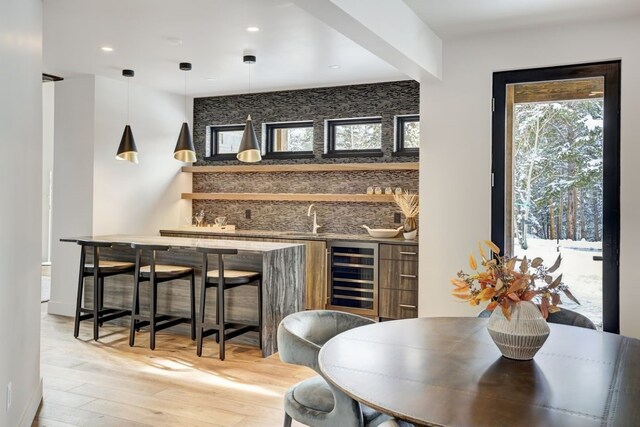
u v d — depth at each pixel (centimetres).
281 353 239
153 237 556
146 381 392
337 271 599
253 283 468
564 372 189
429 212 470
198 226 719
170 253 526
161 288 529
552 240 432
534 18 402
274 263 470
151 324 473
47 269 928
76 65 545
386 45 353
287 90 674
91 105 590
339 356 207
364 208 643
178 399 358
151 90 667
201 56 505
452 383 177
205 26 414
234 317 488
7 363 260
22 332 292
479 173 452
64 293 610
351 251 590
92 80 589
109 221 611
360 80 613
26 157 297
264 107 689
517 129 443
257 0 358
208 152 734
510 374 187
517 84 443
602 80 414
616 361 203
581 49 413
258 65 540
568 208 427
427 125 470
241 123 705
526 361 202
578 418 150
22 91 285
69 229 604
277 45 465
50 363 431
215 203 732
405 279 559
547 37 425
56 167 612
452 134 461
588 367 195
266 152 704
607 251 412
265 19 397
